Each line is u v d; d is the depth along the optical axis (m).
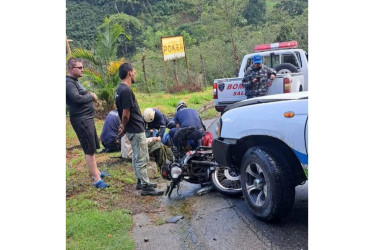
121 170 5.28
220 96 7.45
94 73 10.09
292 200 3.19
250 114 3.46
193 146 4.87
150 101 13.02
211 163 4.30
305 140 3.00
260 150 3.33
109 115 6.41
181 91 15.95
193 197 4.28
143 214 3.85
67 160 5.99
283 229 3.25
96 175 4.52
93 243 3.18
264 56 8.88
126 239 3.25
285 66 8.14
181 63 22.84
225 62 23.95
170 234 3.34
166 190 4.50
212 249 3.02
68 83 4.14
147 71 20.12
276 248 2.95
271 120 3.24
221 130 3.79
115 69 10.03
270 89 6.79
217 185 4.23
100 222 3.55
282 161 3.22
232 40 22.53
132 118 4.26
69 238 3.29
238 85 7.30
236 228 3.34
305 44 15.75
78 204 4.04
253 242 3.07
